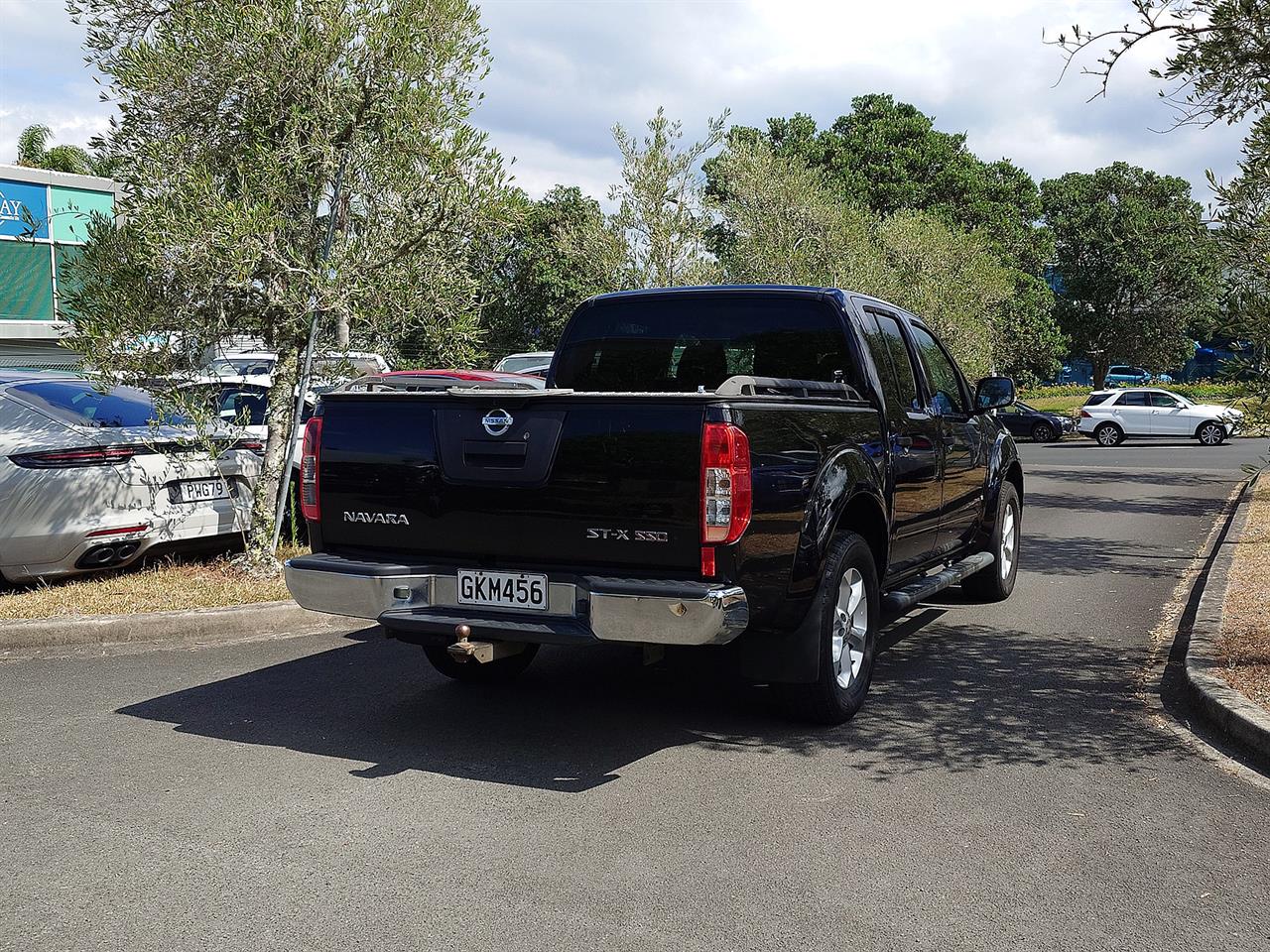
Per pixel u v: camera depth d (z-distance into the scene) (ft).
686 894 11.39
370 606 15.98
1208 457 94.79
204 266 25.46
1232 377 27.25
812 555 16.10
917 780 15.03
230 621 23.91
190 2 27.12
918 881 11.76
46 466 25.54
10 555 25.43
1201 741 16.94
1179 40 20.30
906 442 20.20
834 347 19.53
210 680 20.18
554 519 15.19
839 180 153.79
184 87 26.94
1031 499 57.77
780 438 15.51
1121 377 287.69
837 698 17.26
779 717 18.11
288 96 27.66
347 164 27.91
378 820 13.47
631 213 66.39
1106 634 24.66
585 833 13.07
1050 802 14.20
